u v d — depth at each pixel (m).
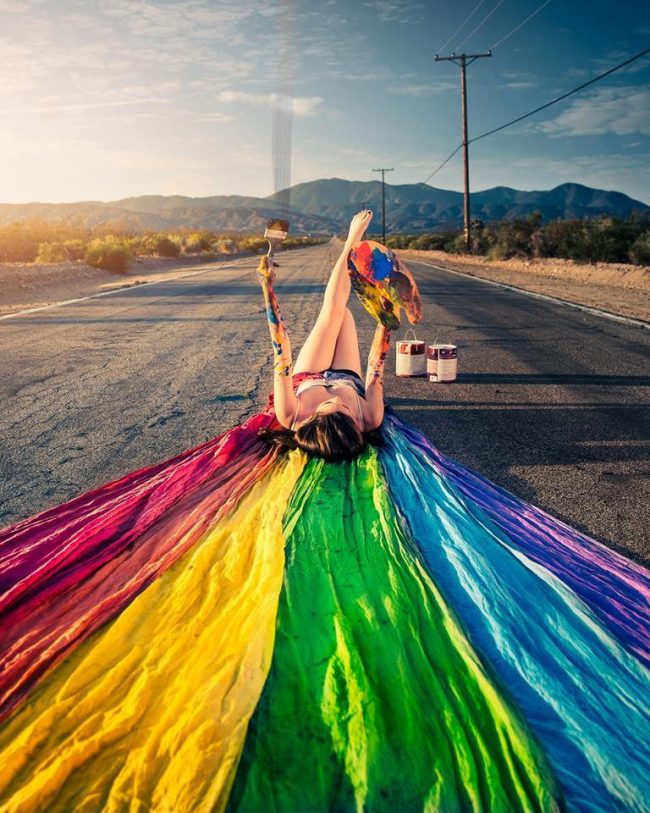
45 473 5.01
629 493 4.49
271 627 2.48
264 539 3.19
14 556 3.31
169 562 3.09
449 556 3.08
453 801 1.89
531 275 26.09
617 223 29.02
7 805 1.90
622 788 1.97
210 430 5.94
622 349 9.80
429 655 2.41
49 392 7.55
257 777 1.95
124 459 5.26
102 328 12.46
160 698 2.26
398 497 3.67
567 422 6.14
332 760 2.01
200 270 31.00
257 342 10.63
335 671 2.31
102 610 2.75
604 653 2.48
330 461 4.06
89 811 1.89
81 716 2.21
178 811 1.86
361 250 4.70
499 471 4.90
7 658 2.55
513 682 2.35
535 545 3.38
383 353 4.54
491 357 9.28
